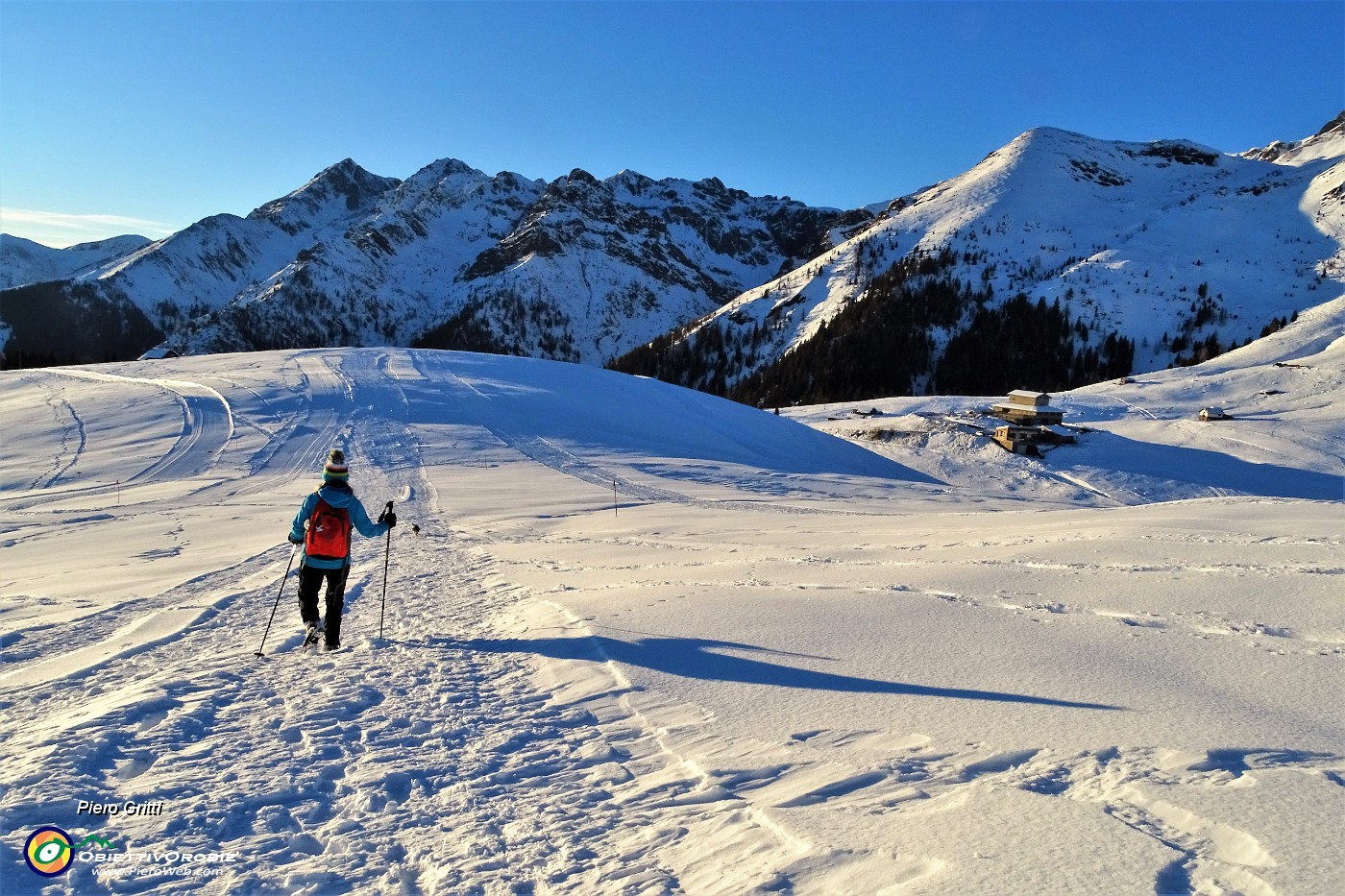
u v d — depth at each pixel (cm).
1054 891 261
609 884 300
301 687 590
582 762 433
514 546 1567
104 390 4772
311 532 727
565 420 5003
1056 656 557
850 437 7000
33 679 636
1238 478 5581
